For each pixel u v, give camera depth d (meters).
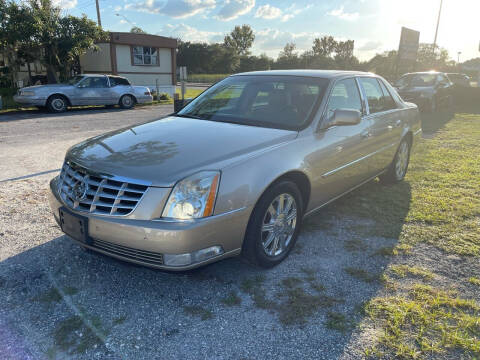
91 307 2.59
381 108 4.66
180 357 2.16
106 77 15.77
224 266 3.14
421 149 7.58
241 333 2.35
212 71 91.38
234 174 2.61
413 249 3.46
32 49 18.06
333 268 3.12
